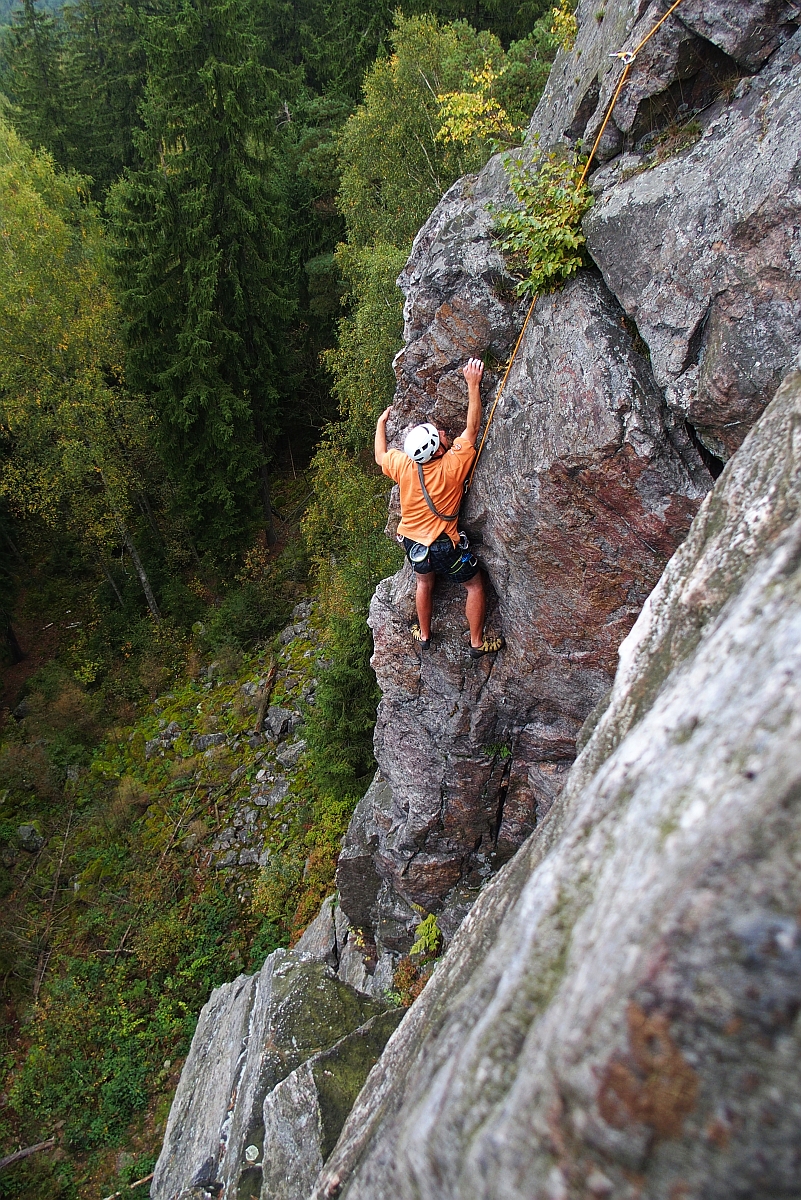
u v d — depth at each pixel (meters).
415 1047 2.67
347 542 17.41
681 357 3.60
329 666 15.85
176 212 17.97
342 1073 4.86
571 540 4.56
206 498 20.88
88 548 22.38
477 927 2.74
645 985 1.13
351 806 13.72
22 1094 12.35
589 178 3.98
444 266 4.77
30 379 18.83
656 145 3.69
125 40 28.36
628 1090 1.11
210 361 18.77
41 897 15.53
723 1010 1.07
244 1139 5.13
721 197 3.29
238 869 14.88
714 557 2.26
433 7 20.78
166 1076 12.30
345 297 18.84
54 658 21.94
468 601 5.43
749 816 1.18
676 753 1.58
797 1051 1.01
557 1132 1.20
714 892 1.14
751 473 2.35
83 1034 12.98
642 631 2.46
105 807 16.77
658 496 4.03
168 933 13.93
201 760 17.48
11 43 28.58
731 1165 1.03
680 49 3.42
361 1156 2.66
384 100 16.09
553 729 6.02
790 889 1.08
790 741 1.23
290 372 23.52
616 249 3.73
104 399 19.19
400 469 4.93
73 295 18.92
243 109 17.45
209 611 21.77
